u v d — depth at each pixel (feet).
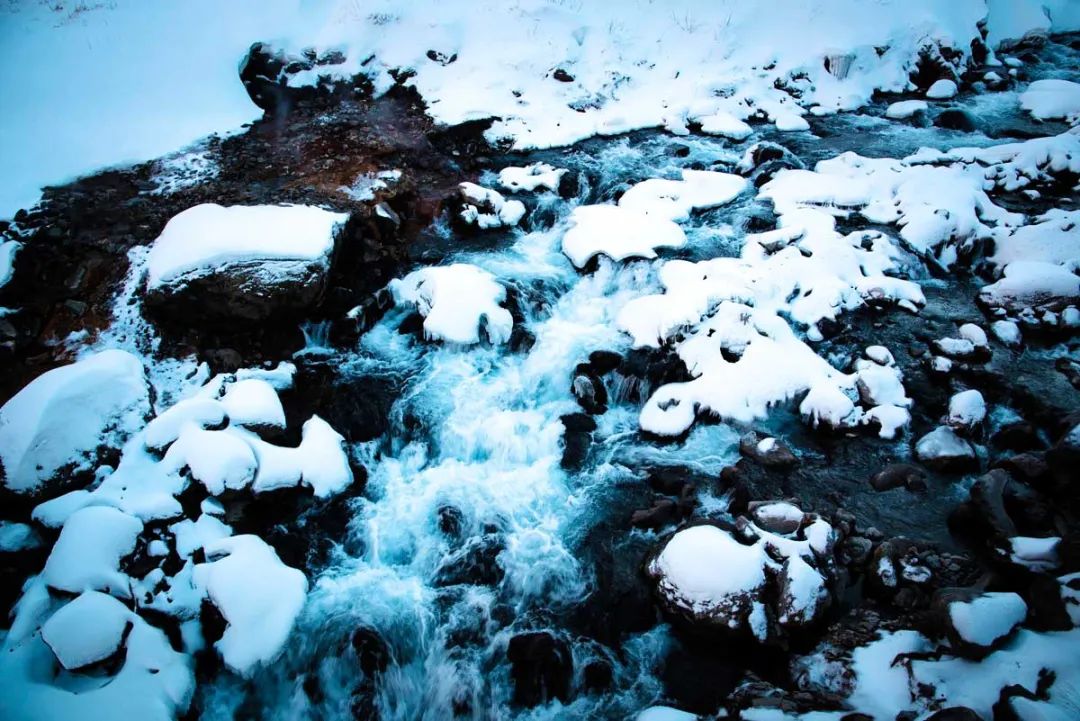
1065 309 22.48
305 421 21.01
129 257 23.67
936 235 26.03
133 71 32.48
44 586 15.33
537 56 37.52
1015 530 15.47
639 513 17.94
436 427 21.27
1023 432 18.72
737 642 14.79
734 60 39.78
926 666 13.00
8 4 34.71
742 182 30.91
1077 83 38.22
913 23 40.16
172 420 18.52
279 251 22.04
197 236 22.12
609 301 25.40
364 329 24.16
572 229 28.07
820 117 37.47
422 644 15.90
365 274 25.55
